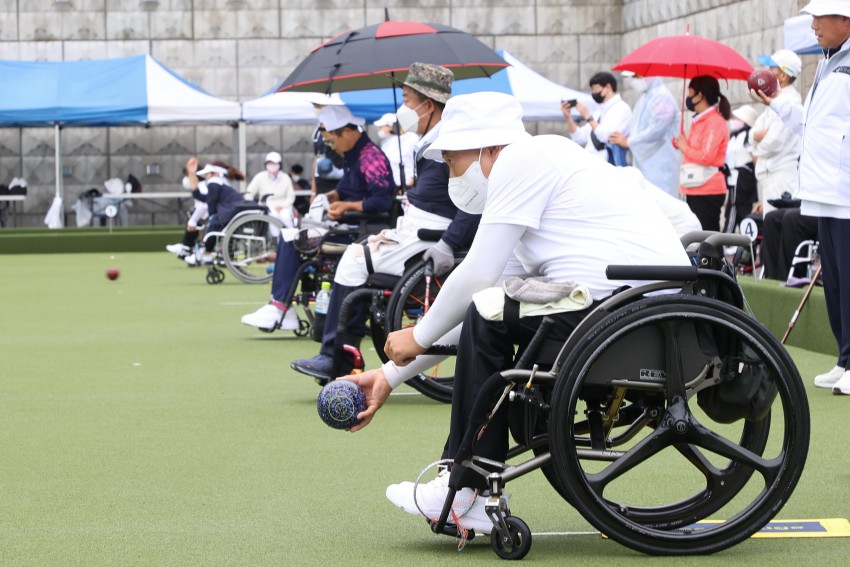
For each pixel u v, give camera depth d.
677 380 6.19
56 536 6.80
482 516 6.41
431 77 10.92
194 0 45.31
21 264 33.41
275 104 38.41
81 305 21.19
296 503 7.52
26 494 7.82
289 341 15.94
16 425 10.22
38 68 39.09
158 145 46.09
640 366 6.20
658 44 19.30
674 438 6.21
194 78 45.44
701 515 6.52
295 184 41.88
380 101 35.09
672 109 19.02
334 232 13.84
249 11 45.34
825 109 11.05
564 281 6.34
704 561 6.17
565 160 6.50
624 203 6.48
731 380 6.26
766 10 32.50
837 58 11.05
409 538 6.72
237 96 45.50
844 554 6.29
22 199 43.59
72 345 15.63
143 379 12.77
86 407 11.07
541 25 44.94
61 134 45.78
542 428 6.42
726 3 35.09
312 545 6.58
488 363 6.36
